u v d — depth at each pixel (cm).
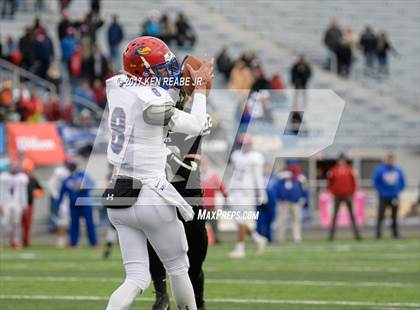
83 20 6762
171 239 1538
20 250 4628
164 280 1938
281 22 8088
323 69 7819
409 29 8506
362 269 3378
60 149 5809
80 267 3541
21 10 7250
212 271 3334
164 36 6888
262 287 2780
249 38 7819
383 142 7294
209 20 7812
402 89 7869
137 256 1530
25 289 2745
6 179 4844
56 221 5719
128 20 7550
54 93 6209
